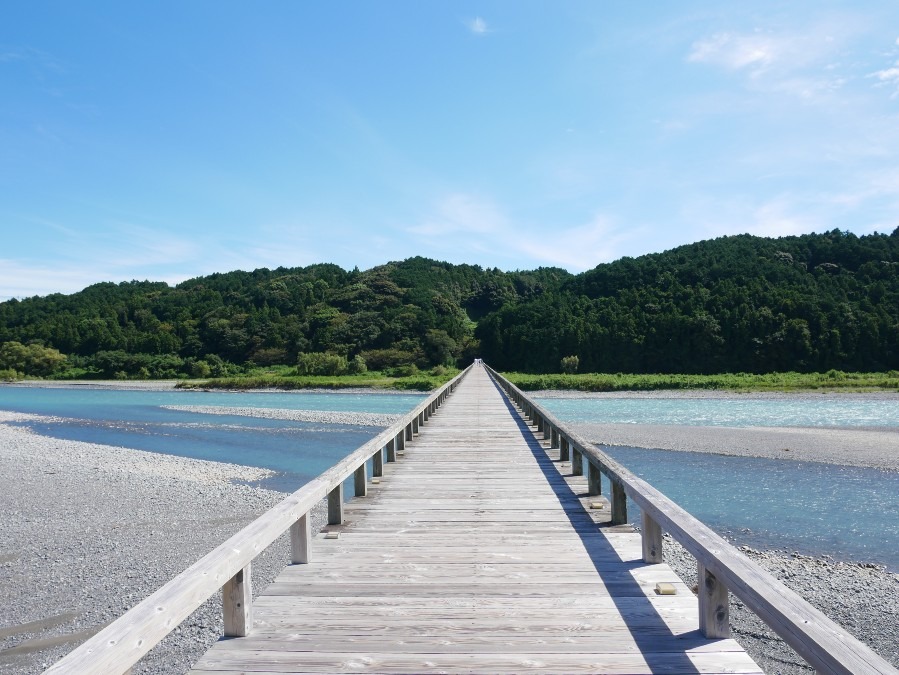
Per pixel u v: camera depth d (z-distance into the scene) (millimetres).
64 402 39250
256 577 7062
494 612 3172
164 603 2053
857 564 7680
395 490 6184
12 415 30125
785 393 36656
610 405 31344
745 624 5836
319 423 25109
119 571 7469
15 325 85438
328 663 2605
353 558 4094
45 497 11383
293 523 3631
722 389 39938
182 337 78250
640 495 3711
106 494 11594
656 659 2627
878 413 26016
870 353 52312
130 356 68312
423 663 2605
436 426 11641
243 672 2523
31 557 7992
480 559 4062
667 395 37125
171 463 15383
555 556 4113
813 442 17609
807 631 1775
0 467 14742
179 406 34750
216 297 96500
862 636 5773
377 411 30109
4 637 5844
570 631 2928
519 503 5625
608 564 3941
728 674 2492
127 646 1797
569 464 7586
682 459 15297
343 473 4465
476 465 7551
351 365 60125
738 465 14453
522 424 11953
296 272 119625
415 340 67562
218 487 12266
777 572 7379
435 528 4824
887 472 13492
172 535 8906
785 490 11789
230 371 66750
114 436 21719
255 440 20094
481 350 72688
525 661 2619
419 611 3188
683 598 3350
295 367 64625
